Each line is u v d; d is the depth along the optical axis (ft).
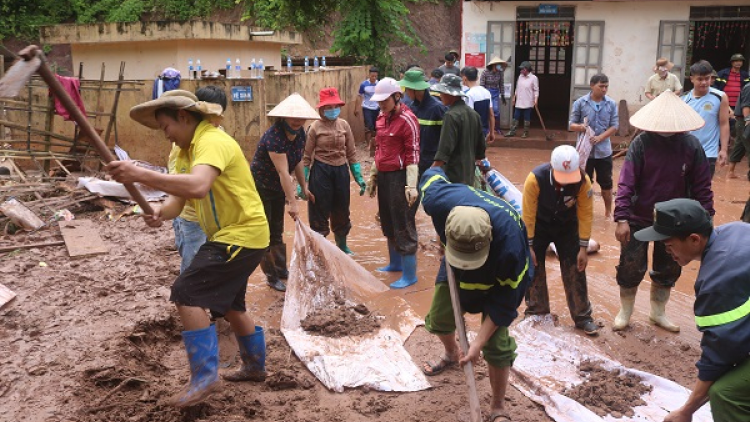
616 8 50.03
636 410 13.71
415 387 14.65
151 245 23.71
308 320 17.65
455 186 12.76
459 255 11.19
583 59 51.57
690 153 16.22
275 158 19.03
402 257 21.07
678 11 49.26
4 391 13.21
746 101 34.32
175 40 39.65
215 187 12.66
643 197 16.62
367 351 16.17
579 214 16.49
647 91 44.19
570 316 18.61
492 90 49.67
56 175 34.01
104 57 41.68
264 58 48.34
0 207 25.73
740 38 59.72
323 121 21.74
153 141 37.68
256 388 14.60
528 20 51.31
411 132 19.88
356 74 51.52
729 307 9.77
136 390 13.85
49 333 15.84
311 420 13.33
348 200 22.67
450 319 14.23
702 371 10.24
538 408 13.87
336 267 19.84
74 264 21.35
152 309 17.47
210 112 12.38
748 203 19.52
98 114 35.83
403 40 57.82
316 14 57.93
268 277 20.51
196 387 12.59
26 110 33.22
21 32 81.25
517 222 11.75
